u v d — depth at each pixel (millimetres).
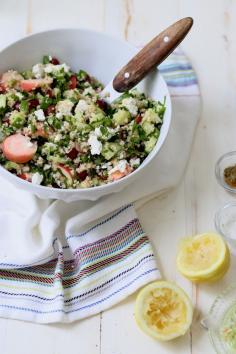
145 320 776
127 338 793
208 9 969
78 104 814
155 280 808
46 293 819
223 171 869
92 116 808
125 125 814
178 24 782
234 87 921
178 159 869
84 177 795
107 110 835
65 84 844
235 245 833
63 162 792
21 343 791
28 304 808
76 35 855
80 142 797
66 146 795
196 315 801
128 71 802
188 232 844
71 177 790
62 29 847
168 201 860
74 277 828
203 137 892
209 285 817
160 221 850
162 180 853
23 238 836
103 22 965
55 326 800
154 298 788
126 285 812
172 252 833
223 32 954
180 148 875
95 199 813
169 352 785
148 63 796
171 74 918
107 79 889
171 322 779
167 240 839
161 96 829
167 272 824
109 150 792
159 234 843
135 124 808
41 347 790
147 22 964
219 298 801
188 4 974
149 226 847
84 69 888
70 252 849
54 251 842
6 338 792
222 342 780
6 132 801
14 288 821
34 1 976
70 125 802
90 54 873
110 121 807
